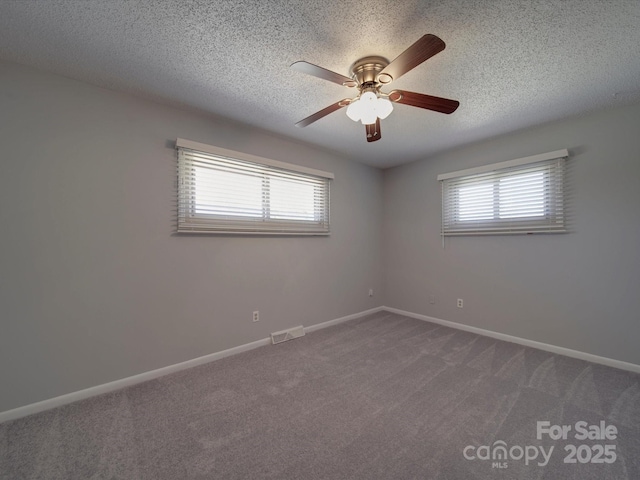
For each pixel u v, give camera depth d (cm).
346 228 362
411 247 377
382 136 285
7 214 164
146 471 127
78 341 185
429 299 356
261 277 278
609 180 228
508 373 216
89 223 189
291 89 198
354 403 178
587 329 239
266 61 168
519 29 141
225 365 234
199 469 128
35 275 172
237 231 257
